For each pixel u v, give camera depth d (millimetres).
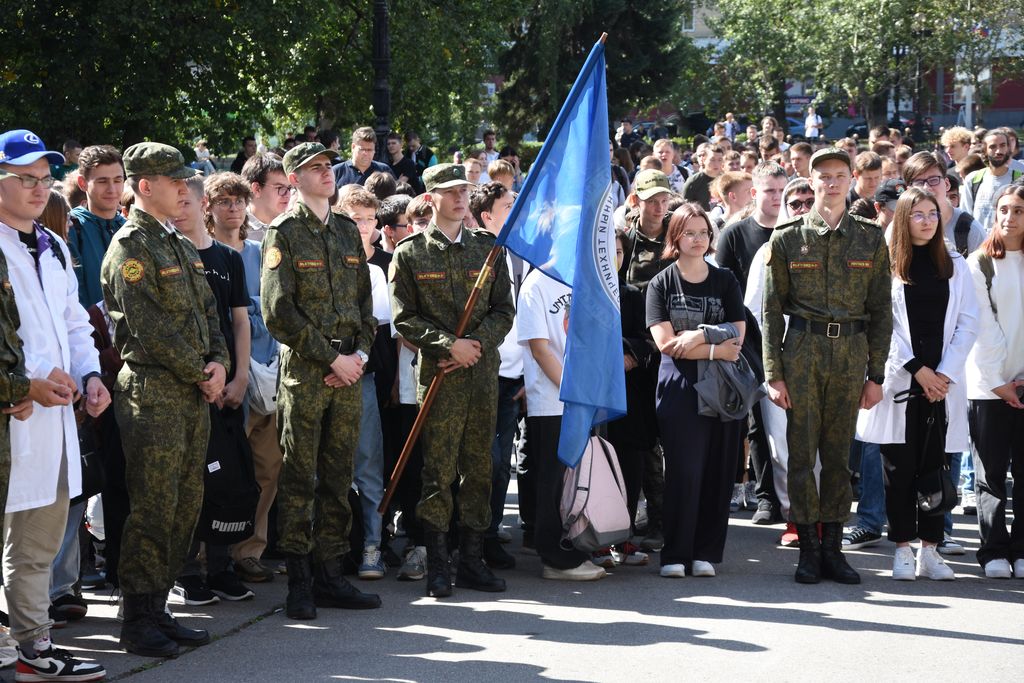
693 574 6418
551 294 6359
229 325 5906
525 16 32812
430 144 23812
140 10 17672
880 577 6395
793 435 6277
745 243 7816
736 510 8211
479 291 5887
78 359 4926
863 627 5453
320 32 20000
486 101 28156
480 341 5973
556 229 5992
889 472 6301
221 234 6336
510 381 6750
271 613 5703
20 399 4434
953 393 6449
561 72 34812
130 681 4738
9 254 4656
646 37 36031
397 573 6543
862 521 7121
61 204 5441
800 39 39969
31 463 4621
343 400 5637
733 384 6227
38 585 4742
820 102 42406
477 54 23234
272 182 6828
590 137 6020
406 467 6477
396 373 6543
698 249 6379
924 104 44875
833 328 6180
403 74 21984
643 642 5227
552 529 6312
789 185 7008
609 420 6414
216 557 5918
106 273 5020
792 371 6238
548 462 6320
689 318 6375
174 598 5844
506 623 5523
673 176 14000
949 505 6242
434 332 5879
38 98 18344
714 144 12891
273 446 6336
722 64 44969
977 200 9734
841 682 4730
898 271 6312
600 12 34688
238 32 18953
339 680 4750
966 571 6535
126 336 5000
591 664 4938
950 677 4789
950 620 5570
